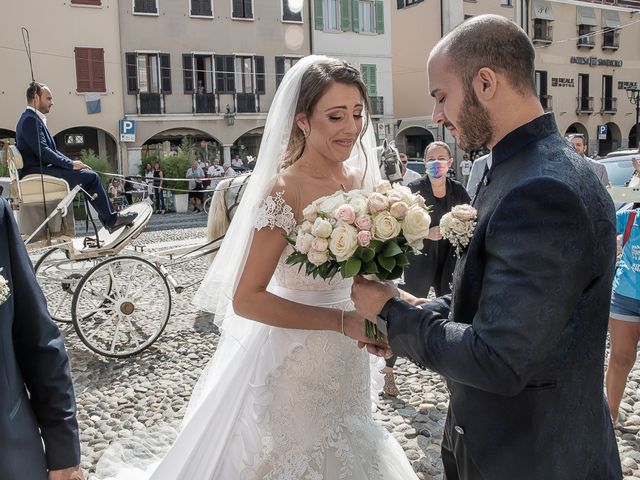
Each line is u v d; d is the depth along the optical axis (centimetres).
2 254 167
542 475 144
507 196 138
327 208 184
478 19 153
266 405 220
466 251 154
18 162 541
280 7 2458
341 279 230
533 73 152
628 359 356
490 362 131
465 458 160
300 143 232
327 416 224
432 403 423
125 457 320
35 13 2094
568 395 144
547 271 130
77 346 575
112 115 2244
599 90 3341
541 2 3078
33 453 163
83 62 2177
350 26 2592
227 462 224
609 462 154
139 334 603
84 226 1571
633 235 344
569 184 134
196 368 512
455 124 157
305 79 218
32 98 595
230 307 236
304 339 223
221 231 635
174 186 1991
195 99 2358
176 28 2300
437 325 146
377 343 199
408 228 175
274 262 214
